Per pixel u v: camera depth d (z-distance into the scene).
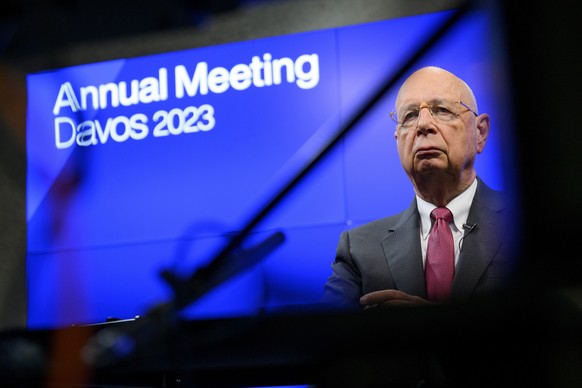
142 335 0.97
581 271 0.93
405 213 3.75
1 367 0.99
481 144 3.70
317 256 3.95
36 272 4.40
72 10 4.36
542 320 0.91
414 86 3.83
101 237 4.38
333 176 3.97
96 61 4.51
